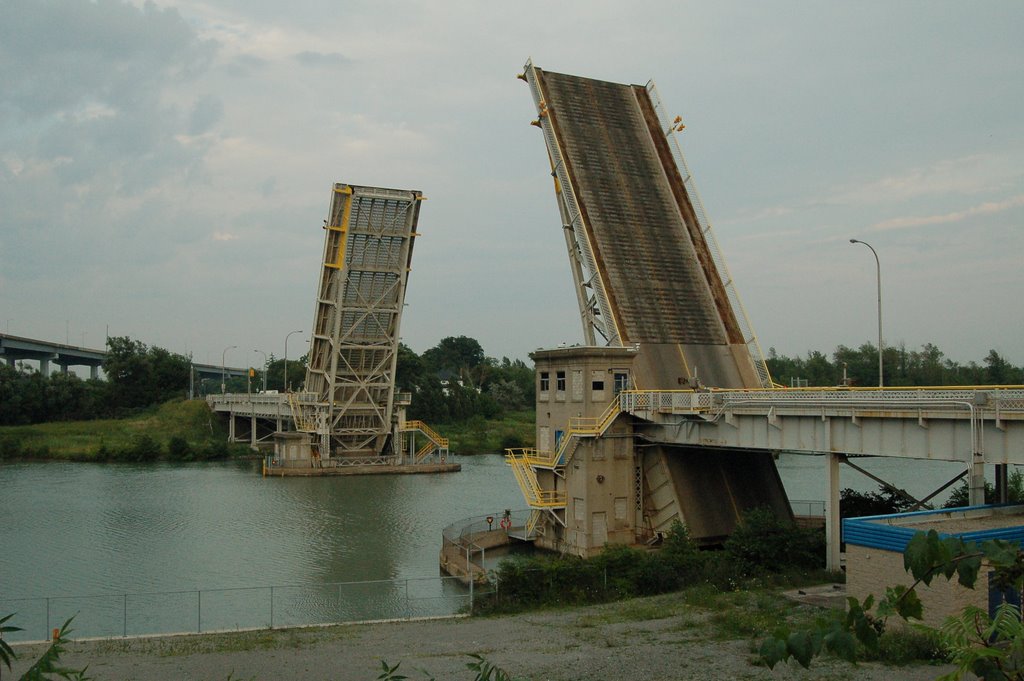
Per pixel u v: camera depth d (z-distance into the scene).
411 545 48.97
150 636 28.39
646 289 48.34
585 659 23.20
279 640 27.36
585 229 48.62
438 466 88.81
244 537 51.28
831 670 20.64
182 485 77.06
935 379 138.75
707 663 22.09
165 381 151.00
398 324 82.19
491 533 47.69
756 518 36.59
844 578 32.22
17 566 43.12
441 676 22.23
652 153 53.53
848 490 46.41
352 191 70.56
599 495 43.06
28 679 7.05
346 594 37.22
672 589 33.94
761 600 28.67
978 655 5.20
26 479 81.62
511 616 30.66
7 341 159.75
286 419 116.56
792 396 36.28
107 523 56.16
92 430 121.38
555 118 51.94
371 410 88.38
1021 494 42.31
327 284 77.94
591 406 43.53
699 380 46.91
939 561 5.79
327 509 62.88
